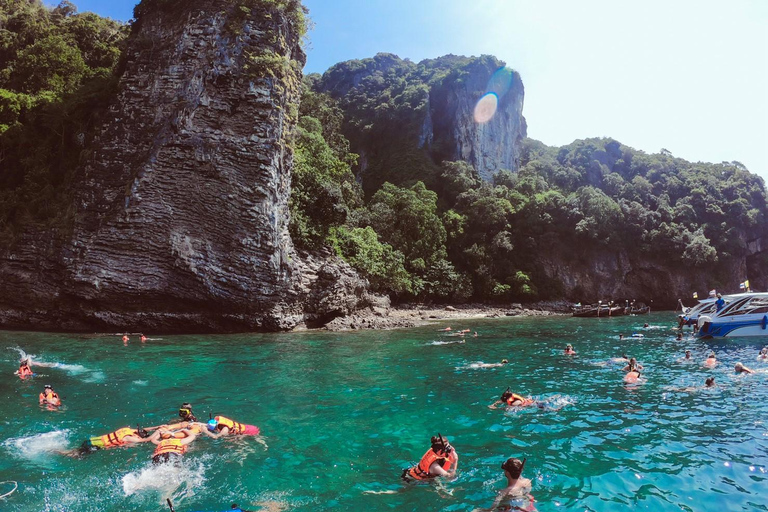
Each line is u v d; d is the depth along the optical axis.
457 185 68.31
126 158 28.45
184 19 29.23
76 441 9.04
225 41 28.45
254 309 28.62
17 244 28.03
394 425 10.17
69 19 47.00
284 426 10.07
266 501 6.62
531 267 60.88
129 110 29.02
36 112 33.47
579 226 61.72
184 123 27.41
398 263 47.25
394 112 81.56
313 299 31.91
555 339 26.36
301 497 6.75
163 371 15.72
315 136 41.09
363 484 7.20
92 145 29.16
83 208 27.73
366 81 94.56
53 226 27.95
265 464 7.97
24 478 7.35
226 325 28.59
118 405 11.52
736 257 66.44
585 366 17.52
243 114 28.12
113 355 18.81
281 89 29.03
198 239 27.50
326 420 10.50
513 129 86.31
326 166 40.03
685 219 67.00
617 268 63.72
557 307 57.31
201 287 27.50
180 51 28.67
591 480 7.26
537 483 7.18
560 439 9.24
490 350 21.72
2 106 33.38
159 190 27.22
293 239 33.09
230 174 27.55
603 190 76.69
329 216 35.12
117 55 43.44
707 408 11.53
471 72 82.88
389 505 6.48
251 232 27.75
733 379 15.02
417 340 25.39
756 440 9.10
